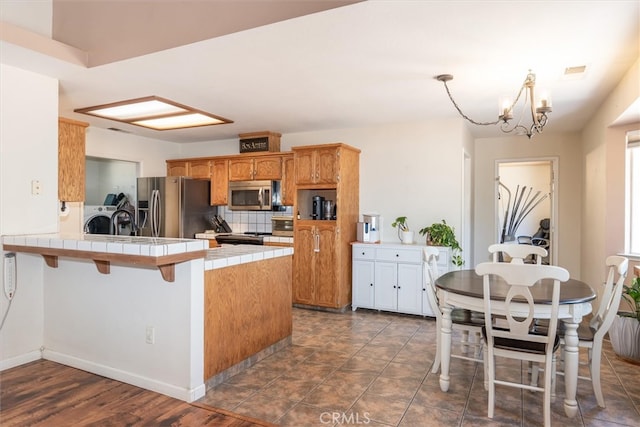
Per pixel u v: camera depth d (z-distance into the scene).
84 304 3.02
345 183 4.96
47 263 3.16
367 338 3.84
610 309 2.47
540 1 2.11
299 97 3.93
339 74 3.26
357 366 3.13
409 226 5.09
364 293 4.89
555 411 2.43
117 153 5.70
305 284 5.04
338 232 4.82
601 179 4.22
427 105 4.21
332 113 4.59
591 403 2.53
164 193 5.86
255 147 5.82
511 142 5.96
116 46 2.96
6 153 3.00
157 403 2.51
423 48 2.72
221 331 2.81
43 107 3.23
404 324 4.33
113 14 2.95
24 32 2.70
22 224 3.10
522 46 2.69
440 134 4.92
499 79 3.35
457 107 4.20
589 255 4.89
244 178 5.82
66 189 3.60
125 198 7.27
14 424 2.24
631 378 2.89
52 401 2.52
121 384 2.78
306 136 5.72
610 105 3.77
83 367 3.02
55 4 3.16
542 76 3.27
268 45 2.68
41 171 3.21
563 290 2.56
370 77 3.32
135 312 2.77
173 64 3.03
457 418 2.35
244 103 4.14
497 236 6.05
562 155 5.68
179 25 2.70
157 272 2.67
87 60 3.08
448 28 2.42
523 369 3.09
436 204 4.94
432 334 3.96
